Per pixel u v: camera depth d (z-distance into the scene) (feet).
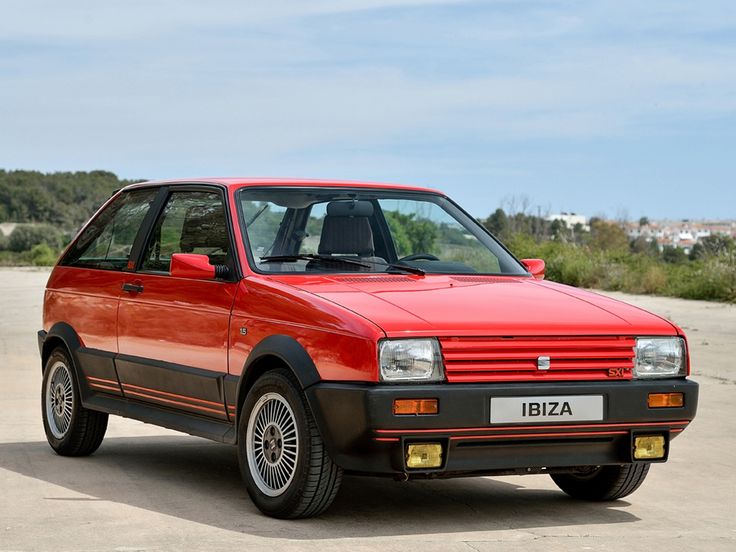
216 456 25.17
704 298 78.23
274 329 18.72
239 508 19.22
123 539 16.63
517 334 17.66
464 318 17.72
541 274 22.94
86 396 24.25
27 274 141.79
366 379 16.94
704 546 16.90
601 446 18.34
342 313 17.61
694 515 19.51
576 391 17.72
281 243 20.95
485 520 18.71
